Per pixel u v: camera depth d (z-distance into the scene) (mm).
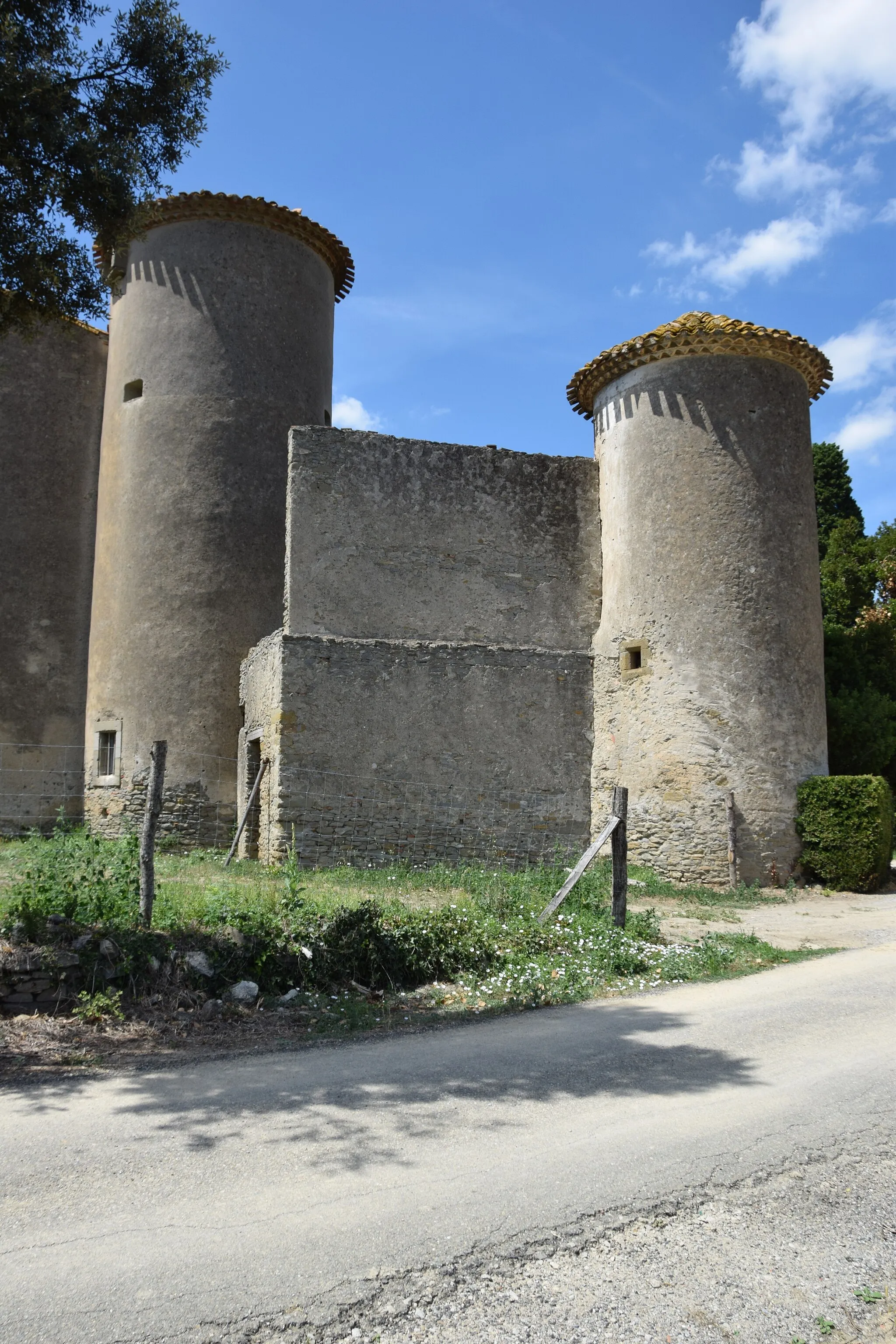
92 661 18547
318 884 11547
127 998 7277
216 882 10594
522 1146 4723
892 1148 4758
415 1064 6090
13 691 18703
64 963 7246
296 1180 4320
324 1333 3225
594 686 15766
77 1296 3383
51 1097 5488
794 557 15500
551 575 16453
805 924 11711
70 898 7824
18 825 18281
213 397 18422
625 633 15711
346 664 14242
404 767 14289
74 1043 6531
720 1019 7207
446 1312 3357
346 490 15586
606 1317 3361
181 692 17375
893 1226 4023
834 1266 3723
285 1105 5316
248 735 16047
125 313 19266
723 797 14531
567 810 15164
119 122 10023
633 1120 5070
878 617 22844
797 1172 4461
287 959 8008
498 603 16047
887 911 12664
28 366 19797
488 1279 3551
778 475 15555
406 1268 3598
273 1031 6961
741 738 14703
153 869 8086
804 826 14648
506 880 11820
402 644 14594
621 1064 6082
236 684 17625
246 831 15461
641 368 16203
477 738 14789
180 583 17719
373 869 13469
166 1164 4512
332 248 20531
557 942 9414
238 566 18000
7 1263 3611
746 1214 4078
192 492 18031
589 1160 4547
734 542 15188
